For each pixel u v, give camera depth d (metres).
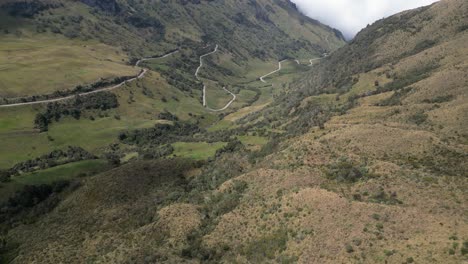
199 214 100.38
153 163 141.50
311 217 76.56
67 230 113.38
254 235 81.31
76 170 158.88
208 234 90.25
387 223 68.12
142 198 121.31
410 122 116.00
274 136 155.25
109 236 104.44
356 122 125.88
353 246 65.69
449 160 88.44
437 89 133.00
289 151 107.19
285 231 76.88
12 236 117.94
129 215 112.25
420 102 131.25
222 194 103.31
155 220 104.06
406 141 97.62
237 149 143.25
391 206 71.75
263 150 126.94
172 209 104.81
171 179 130.50
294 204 82.50
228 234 86.44
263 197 91.56
